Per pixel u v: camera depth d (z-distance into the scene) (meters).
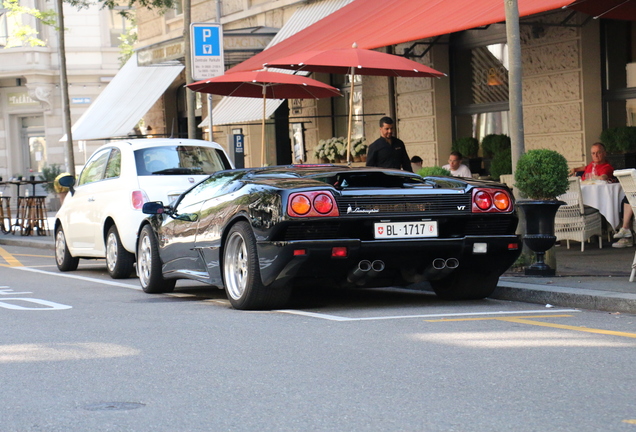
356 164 31.16
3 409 7.39
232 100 30.59
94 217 19.62
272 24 34.72
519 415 6.91
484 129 27.06
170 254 15.15
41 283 18.41
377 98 30.61
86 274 20.64
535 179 15.05
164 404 7.48
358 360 9.11
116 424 6.88
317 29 25.36
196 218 14.21
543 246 15.09
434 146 28.08
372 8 24.47
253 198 12.50
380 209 12.20
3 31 61.06
